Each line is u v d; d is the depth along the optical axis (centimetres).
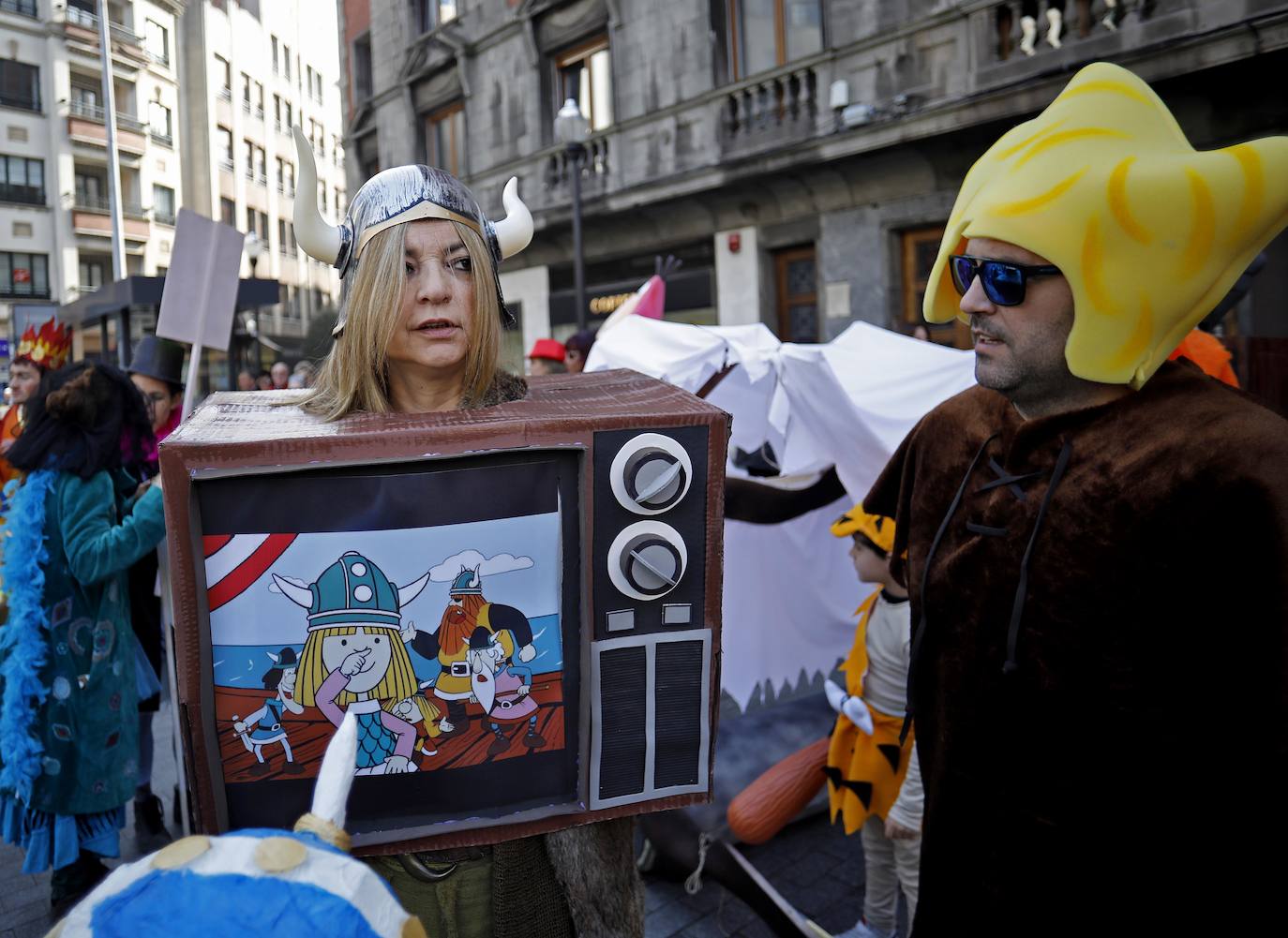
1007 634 116
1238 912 96
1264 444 94
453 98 1325
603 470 105
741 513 288
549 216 1128
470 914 109
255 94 3256
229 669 96
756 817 223
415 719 101
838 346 379
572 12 1103
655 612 109
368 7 1519
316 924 58
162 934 56
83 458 211
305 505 96
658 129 1012
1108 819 106
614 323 440
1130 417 106
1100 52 651
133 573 275
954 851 125
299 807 99
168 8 2938
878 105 805
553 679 106
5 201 2634
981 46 734
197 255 220
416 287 110
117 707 225
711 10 948
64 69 2691
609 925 113
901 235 866
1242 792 94
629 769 110
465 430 99
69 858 220
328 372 118
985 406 131
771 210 956
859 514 212
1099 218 99
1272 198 94
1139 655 102
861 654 217
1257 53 580
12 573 211
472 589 101
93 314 812
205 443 92
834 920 233
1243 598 94
